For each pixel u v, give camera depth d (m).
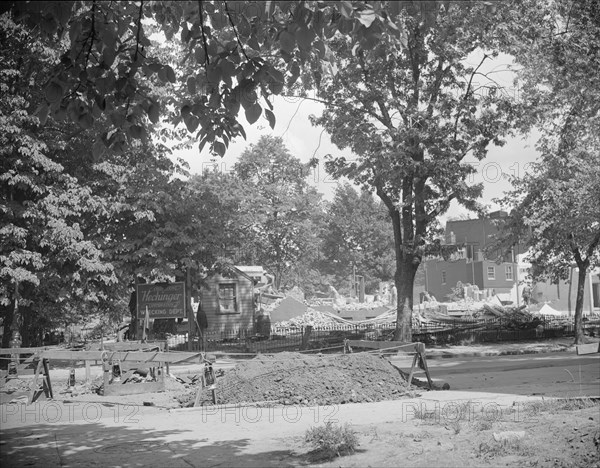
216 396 12.98
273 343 35.25
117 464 7.68
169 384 16.53
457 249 32.84
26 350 18.14
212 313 45.19
